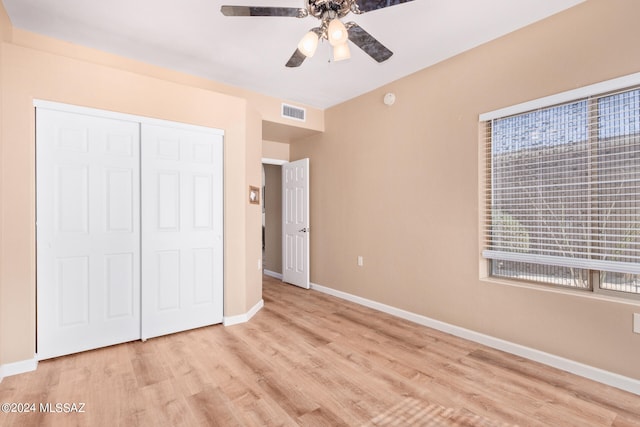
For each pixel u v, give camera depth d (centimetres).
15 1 215
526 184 255
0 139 216
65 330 249
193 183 307
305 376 221
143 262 280
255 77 343
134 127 277
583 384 210
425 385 210
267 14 177
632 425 171
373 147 378
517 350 253
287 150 528
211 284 318
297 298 423
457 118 294
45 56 237
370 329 311
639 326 198
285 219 519
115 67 291
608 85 208
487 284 272
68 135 248
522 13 232
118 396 196
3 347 217
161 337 288
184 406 187
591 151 222
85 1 216
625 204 209
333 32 168
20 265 225
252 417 178
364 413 182
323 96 402
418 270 328
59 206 246
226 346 270
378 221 372
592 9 215
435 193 312
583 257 228
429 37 264
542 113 246
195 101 306
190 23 242
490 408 186
